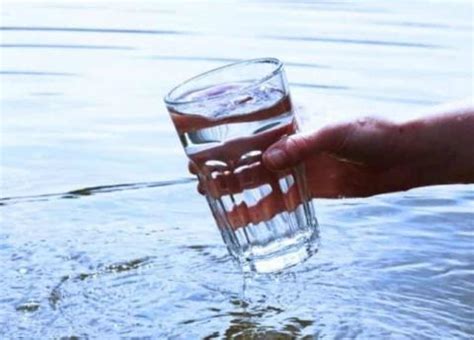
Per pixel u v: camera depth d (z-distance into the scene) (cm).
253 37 311
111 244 153
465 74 261
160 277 139
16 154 210
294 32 315
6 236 157
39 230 160
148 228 159
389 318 121
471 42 292
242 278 137
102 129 228
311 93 249
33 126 233
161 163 199
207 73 106
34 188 185
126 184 185
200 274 139
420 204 163
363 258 141
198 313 126
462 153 121
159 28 326
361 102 240
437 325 119
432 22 320
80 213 168
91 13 350
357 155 117
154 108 244
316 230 115
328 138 112
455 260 139
